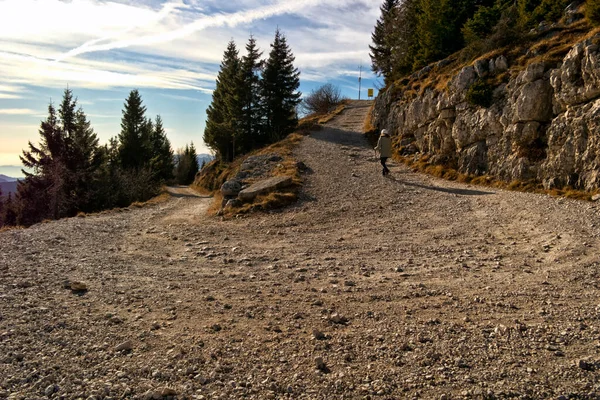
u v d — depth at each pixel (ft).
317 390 11.77
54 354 13.69
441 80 71.00
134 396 11.32
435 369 12.87
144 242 34.63
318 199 48.26
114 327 16.08
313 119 146.30
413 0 116.57
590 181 40.24
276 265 25.84
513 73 53.98
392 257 27.09
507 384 11.88
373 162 72.08
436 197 46.32
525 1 74.02
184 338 15.14
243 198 50.21
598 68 39.96
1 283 21.20
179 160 265.75
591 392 11.32
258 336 15.37
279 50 126.00
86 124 142.92
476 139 57.67
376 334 15.44
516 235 30.58
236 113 133.59
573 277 21.21
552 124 45.73
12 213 110.63
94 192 118.32
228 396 11.43
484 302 18.49
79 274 23.66
